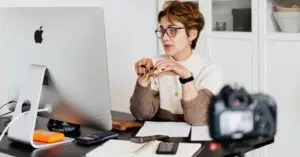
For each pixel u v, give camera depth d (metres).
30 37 1.49
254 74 2.77
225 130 0.34
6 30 1.57
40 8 1.45
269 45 2.68
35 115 1.41
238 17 2.82
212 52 2.96
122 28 3.01
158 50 3.26
